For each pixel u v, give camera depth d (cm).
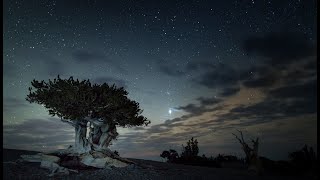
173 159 3853
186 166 2962
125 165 2466
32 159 2364
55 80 2428
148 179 2047
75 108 2377
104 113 2470
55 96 2331
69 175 2053
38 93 2416
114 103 2373
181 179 2077
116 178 2041
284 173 2681
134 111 2572
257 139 2673
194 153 3831
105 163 2402
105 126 2591
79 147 2497
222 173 2453
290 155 2934
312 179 2266
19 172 1980
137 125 2633
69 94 2270
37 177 1892
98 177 2041
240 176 2334
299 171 2698
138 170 2342
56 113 2395
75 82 2373
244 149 2709
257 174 2506
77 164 2377
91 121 2520
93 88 2438
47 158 2280
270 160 2978
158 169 2472
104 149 2592
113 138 2669
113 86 2497
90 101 2336
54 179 1875
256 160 2642
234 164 3183
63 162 2362
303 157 2848
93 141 2583
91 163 2386
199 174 2325
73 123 2545
